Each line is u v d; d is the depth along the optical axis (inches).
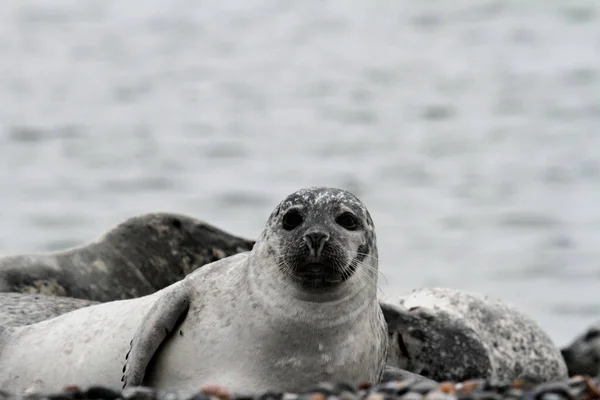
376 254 1247.5
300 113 7829.7
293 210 1216.8
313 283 1176.8
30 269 1678.2
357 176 5241.1
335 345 1200.8
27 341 1343.5
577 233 4008.4
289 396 995.3
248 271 1232.8
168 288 1326.3
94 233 4087.1
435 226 4106.8
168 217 1759.4
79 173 5344.5
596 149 5895.7
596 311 3038.9
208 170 5403.5
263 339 1197.7
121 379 1267.2
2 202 4658.0
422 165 5497.1
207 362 1210.0
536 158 5639.8
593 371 2006.6
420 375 1551.4
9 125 7224.4
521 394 983.6
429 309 1733.5
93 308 1346.0
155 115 7815.0
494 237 3956.7
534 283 3351.4
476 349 1690.5
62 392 1011.3
